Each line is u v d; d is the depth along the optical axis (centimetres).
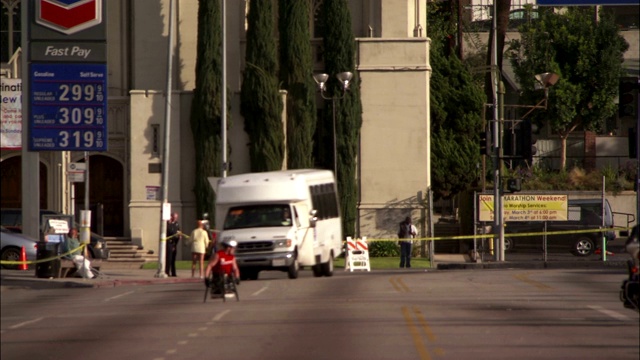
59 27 13562
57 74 13600
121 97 18888
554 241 18600
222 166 17362
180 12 19100
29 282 13250
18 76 18812
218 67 18350
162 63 19075
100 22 13612
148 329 7644
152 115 18450
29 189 13850
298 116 18688
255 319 8012
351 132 18775
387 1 19375
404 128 19138
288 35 18725
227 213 13138
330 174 14588
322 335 6962
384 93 19138
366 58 19138
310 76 18812
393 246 18925
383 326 7338
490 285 10844
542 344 6334
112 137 18900
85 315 8988
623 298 6625
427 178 19088
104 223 18925
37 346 7000
